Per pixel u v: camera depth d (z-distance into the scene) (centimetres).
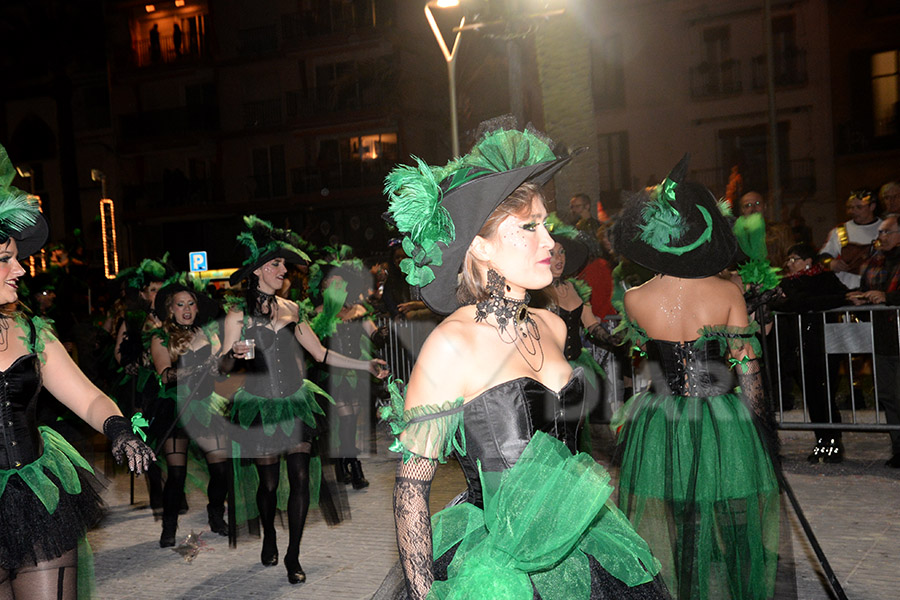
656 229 426
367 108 3359
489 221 253
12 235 333
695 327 426
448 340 246
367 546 616
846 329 779
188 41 3641
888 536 565
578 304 637
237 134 3594
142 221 3781
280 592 525
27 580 326
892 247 796
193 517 741
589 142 1461
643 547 268
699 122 2847
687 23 2822
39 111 3934
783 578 403
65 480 340
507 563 246
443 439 240
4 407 329
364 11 3378
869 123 2644
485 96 2606
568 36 1460
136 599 523
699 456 410
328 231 3022
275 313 578
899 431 761
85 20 3416
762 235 485
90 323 1097
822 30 2670
